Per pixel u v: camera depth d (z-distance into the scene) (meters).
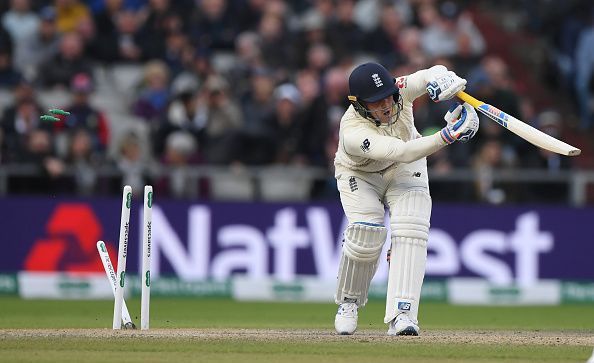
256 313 40.59
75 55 54.75
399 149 25.47
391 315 26.91
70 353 22.75
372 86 25.78
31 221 47.72
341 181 27.27
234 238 48.03
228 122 50.44
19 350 23.25
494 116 25.52
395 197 27.00
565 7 65.38
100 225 47.53
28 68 56.06
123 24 56.62
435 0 60.91
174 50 56.09
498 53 65.38
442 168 49.16
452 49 58.84
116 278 27.86
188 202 47.84
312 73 54.81
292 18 60.28
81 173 47.84
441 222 48.47
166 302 45.28
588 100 62.19
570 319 39.72
